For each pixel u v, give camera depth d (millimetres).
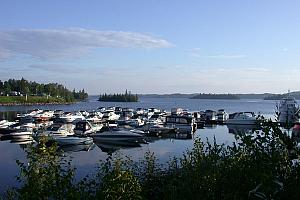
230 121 53469
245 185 6961
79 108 121812
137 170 12430
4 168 23984
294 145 6332
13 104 133500
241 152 7469
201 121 59844
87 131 38875
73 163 25000
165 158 26953
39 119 61094
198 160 8773
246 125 52344
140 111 78375
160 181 11125
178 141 39438
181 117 46750
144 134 38500
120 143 36094
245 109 124625
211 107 144000
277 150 6512
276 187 5949
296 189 5961
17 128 40219
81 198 6766
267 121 6820
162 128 43344
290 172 6254
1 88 160625
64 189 6609
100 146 35062
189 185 8336
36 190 6367
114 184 6836
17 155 29359
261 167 6438
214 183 7734
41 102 146750
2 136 38500
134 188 7082
